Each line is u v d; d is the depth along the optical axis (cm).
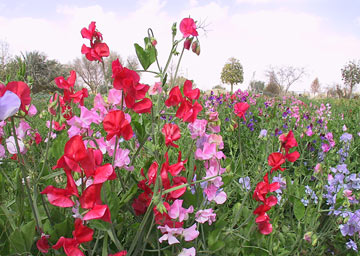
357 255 225
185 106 135
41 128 283
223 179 160
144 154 199
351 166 354
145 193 153
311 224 209
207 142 154
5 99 89
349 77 3681
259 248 169
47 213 141
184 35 155
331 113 1030
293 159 162
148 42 152
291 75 3853
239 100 785
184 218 139
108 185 118
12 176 177
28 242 120
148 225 152
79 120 142
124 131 114
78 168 94
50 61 2217
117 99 150
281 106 920
